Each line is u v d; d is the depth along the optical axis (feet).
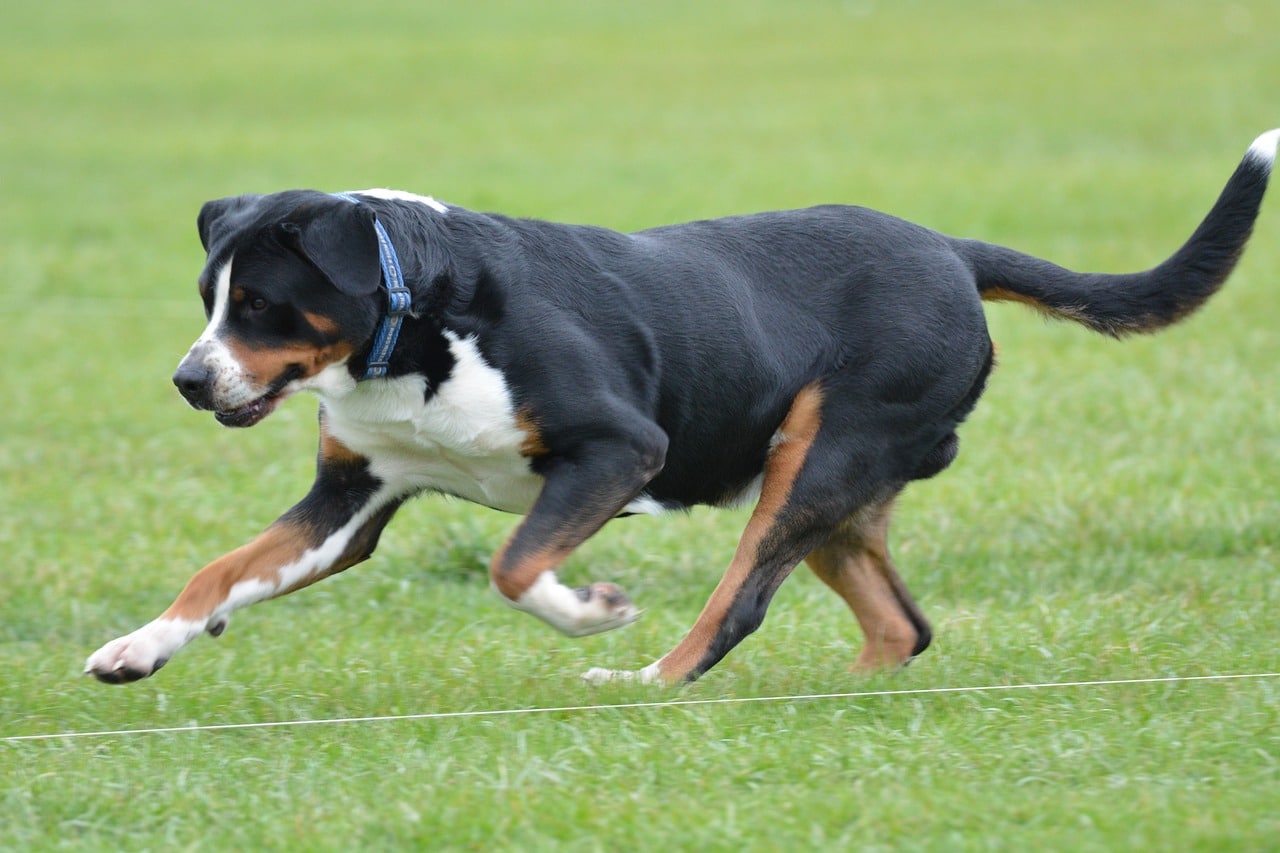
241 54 178.60
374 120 136.15
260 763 26.32
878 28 188.14
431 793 24.50
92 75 164.35
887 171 104.06
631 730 27.32
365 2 222.89
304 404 57.57
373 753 26.63
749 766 25.53
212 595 29.53
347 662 32.83
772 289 31.07
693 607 37.86
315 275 27.32
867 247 31.50
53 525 43.93
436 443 29.22
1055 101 131.34
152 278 80.23
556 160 112.88
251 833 23.66
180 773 25.64
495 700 29.89
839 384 31.07
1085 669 31.09
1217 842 22.24
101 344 67.31
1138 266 75.72
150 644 28.66
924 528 42.19
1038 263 33.19
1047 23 184.65
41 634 36.50
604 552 41.22
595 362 28.78
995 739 26.68
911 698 29.37
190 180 110.11
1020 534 41.57
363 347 27.91
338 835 23.31
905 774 25.11
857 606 33.50
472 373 28.25
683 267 30.37
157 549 41.45
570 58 172.76
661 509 31.63
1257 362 57.41
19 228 93.81
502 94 149.38
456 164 112.27
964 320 31.58
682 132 124.98
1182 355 58.44
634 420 28.91
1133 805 23.54
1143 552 39.93
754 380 30.55
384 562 40.81
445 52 178.40
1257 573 37.60
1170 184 95.81
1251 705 27.76
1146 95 131.34
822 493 31.14
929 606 37.29
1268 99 125.90
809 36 183.83
